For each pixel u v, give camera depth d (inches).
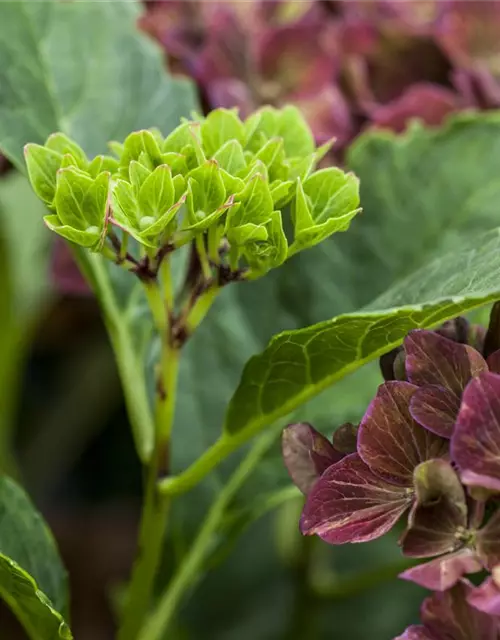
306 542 25.0
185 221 18.3
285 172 18.7
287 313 23.5
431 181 23.4
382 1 26.9
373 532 17.7
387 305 19.6
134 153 18.5
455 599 17.6
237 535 22.6
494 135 23.5
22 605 19.4
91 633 32.4
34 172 18.6
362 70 26.3
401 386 17.7
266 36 25.8
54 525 33.7
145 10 27.0
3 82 22.1
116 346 21.5
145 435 21.3
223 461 23.0
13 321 27.6
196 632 29.1
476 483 17.0
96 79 22.8
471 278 18.6
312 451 18.4
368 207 23.4
